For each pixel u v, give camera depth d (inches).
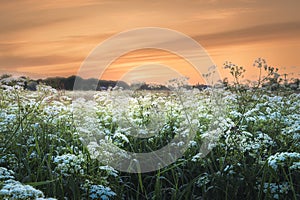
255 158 252.5
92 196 191.5
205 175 236.2
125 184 227.5
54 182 204.1
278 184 210.7
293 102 354.9
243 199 215.8
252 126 297.9
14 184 160.7
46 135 269.6
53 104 321.7
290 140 262.4
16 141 248.5
